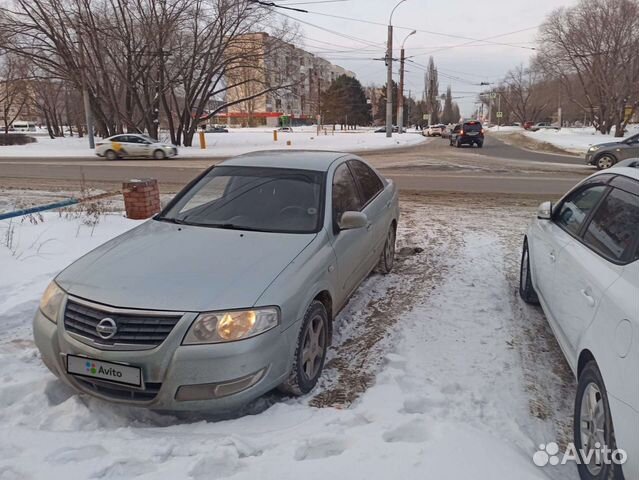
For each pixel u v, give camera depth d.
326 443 2.66
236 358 2.82
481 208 10.50
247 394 2.89
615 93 43.41
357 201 4.85
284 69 34.59
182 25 31.41
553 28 46.44
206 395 2.84
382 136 48.78
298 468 2.42
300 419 2.98
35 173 17.88
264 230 3.89
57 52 31.61
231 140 41.22
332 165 4.65
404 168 19.34
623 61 42.44
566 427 3.06
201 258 3.38
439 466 2.42
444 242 7.43
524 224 8.77
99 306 2.94
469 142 34.38
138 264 3.31
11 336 4.18
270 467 2.44
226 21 31.70
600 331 2.51
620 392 2.17
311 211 4.04
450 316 4.66
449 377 3.55
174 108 40.88
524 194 12.48
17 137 41.84
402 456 2.50
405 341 4.12
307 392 3.40
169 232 3.91
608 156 18.64
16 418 2.96
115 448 2.62
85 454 2.58
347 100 96.81
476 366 3.72
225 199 4.30
